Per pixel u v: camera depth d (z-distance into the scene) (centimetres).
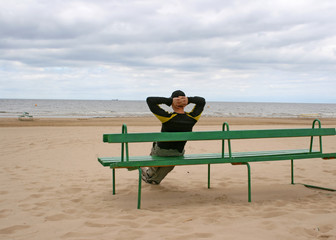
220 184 566
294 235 294
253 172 672
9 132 1347
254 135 456
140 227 325
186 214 373
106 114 4162
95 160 789
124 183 565
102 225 333
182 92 456
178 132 418
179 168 719
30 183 548
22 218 363
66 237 298
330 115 4594
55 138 1150
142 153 895
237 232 303
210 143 1115
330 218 341
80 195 482
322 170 685
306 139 1260
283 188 531
